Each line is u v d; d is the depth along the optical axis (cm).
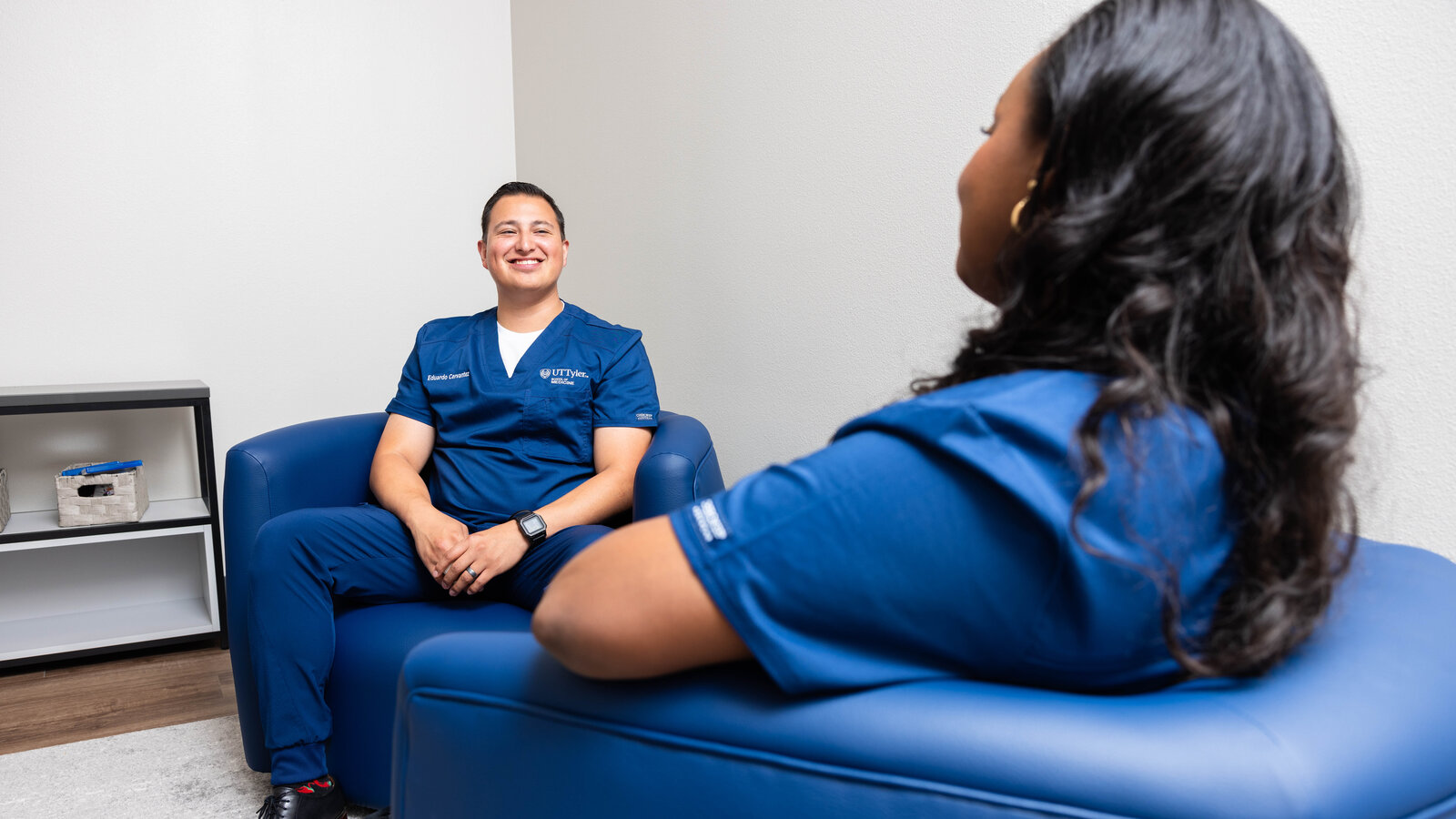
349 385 285
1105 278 48
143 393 224
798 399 187
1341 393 47
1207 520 47
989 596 47
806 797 48
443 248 296
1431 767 46
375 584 147
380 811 147
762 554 47
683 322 224
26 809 152
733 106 200
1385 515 98
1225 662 47
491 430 170
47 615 246
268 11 267
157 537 255
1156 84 46
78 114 246
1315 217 47
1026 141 55
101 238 250
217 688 210
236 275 267
